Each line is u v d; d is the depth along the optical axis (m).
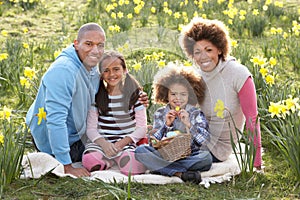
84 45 4.78
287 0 12.12
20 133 4.79
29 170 4.81
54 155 5.05
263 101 5.92
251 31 9.72
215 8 11.09
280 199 4.47
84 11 11.24
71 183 4.62
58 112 4.77
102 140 4.91
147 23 10.20
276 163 5.21
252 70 6.71
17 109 6.38
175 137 4.71
